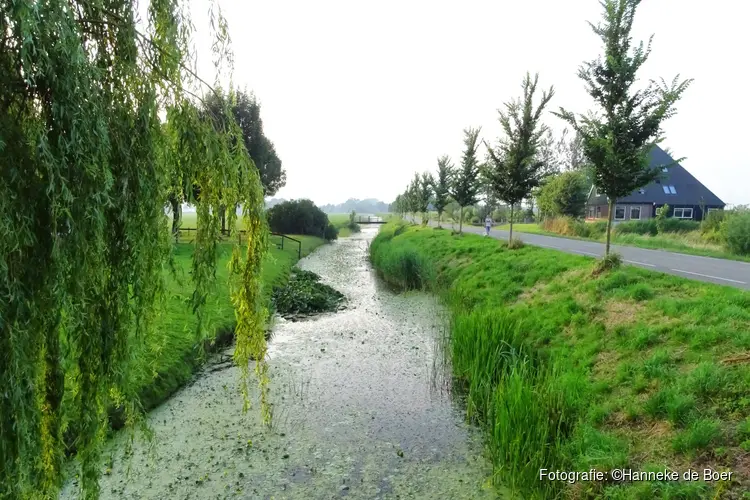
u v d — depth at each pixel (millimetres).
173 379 7270
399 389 7652
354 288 18203
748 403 4543
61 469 2783
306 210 40281
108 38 2725
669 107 9562
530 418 5125
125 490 4727
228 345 9477
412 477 5141
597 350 7062
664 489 4023
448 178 31250
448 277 15797
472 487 4957
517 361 6938
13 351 2105
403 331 11508
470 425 6402
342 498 4754
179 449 5562
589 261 11641
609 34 9898
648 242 20969
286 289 15422
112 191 2580
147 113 2744
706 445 4324
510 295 11305
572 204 34938
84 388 2697
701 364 5344
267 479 5035
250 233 3850
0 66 2127
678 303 7332
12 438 2176
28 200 2197
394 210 74812
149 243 2855
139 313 2873
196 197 3432
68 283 2379
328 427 6266
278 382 7859
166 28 3135
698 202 36188
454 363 8172
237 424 6258
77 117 2252
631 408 5262
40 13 2074
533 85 16500
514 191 16625
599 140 9742
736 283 9672
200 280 3457
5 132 2102
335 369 8609
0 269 2020
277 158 35500
